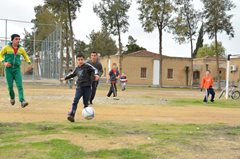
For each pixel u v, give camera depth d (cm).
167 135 832
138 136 809
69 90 2859
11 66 1021
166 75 6788
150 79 6656
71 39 4338
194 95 3011
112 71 2164
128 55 6531
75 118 1102
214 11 5059
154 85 6481
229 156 649
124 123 1020
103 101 1864
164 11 4997
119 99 2062
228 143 761
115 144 719
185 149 694
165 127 963
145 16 5034
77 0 4272
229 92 2742
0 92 2317
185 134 855
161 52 5144
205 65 7025
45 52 5156
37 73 5284
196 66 7006
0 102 1597
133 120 1115
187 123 1084
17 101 1659
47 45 5016
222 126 1016
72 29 4359
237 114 1445
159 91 3725
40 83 4197
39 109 1354
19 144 690
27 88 3034
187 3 5281
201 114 1398
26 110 1305
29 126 909
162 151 671
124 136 805
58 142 712
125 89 3962
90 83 1017
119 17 5388
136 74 6581
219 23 5050
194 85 6931
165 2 5000
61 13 4541
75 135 794
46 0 4331
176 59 6844
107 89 3491
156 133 857
